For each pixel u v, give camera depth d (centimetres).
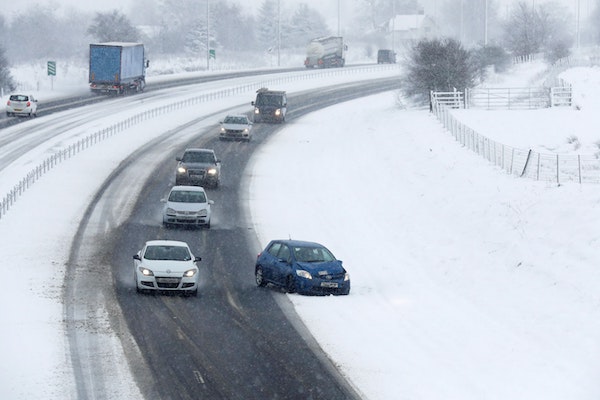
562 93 13425
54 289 5347
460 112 13025
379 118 14512
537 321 4788
